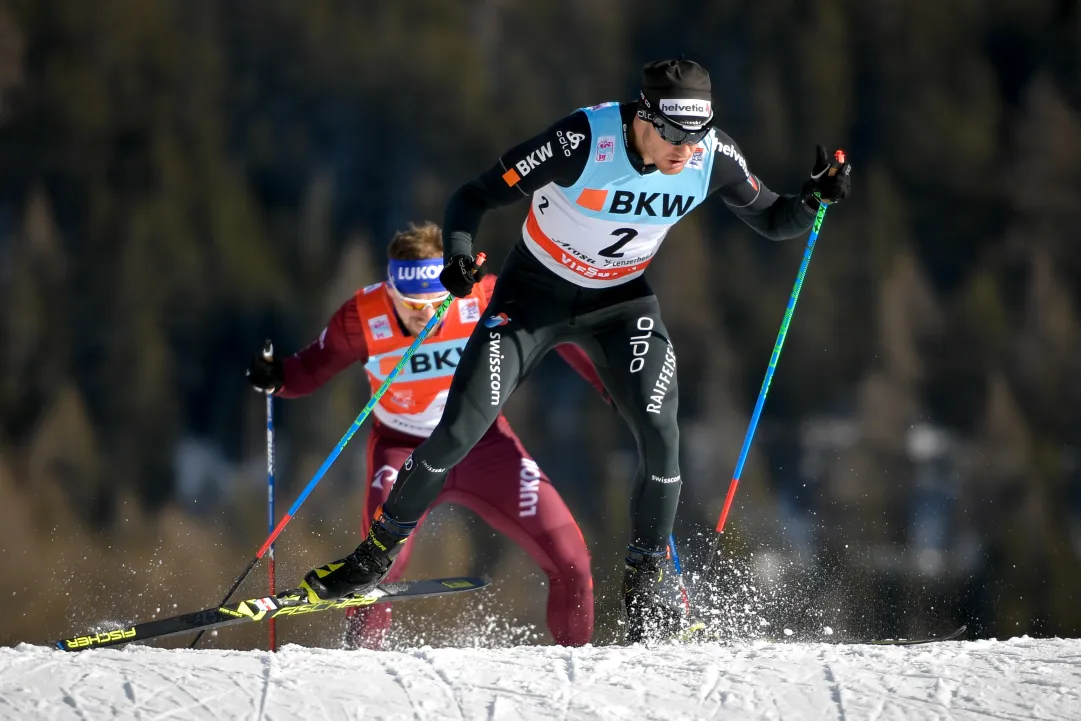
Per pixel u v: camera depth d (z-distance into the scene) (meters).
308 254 178.12
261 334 165.50
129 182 176.00
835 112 195.25
